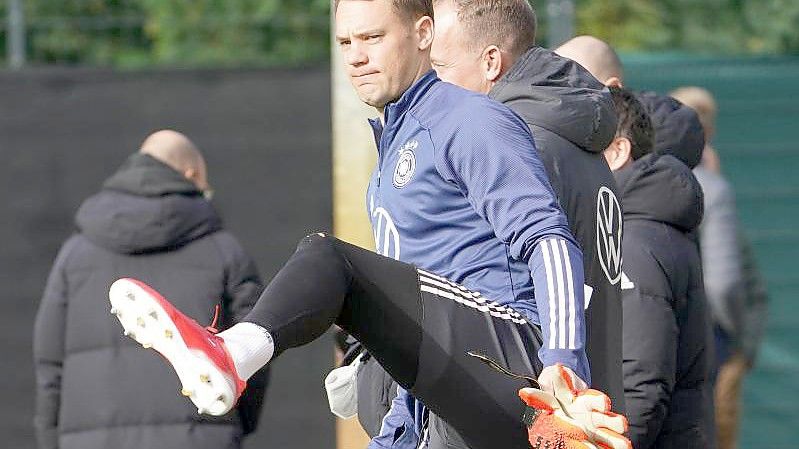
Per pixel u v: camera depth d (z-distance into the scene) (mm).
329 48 47344
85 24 29844
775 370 29219
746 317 26938
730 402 27000
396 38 12438
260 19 31172
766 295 27328
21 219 28078
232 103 28125
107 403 20578
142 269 20609
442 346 11828
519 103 13414
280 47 47125
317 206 28141
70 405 20781
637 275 15820
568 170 13148
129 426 20562
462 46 14336
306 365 28062
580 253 11602
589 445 10773
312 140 28125
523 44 14398
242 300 20672
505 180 11789
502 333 12039
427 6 12578
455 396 11875
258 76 28172
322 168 28141
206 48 47219
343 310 11828
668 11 51281
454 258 12383
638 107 16531
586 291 13109
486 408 11875
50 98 28031
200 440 20531
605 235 13398
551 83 13508
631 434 15570
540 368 12062
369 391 14203
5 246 28078
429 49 12625
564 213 12586
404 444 13031
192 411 20562
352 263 11781
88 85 28078
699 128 18281
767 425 29266
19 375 28094
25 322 28047
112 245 20688
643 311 15695
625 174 16297
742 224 29219
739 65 29078
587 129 13320
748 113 29078
